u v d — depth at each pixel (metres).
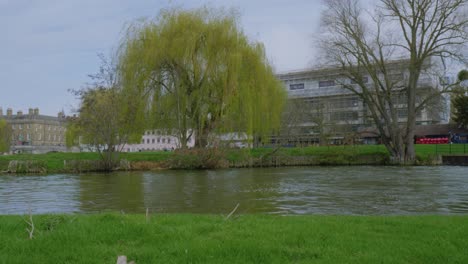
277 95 35.88
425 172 26.23
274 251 5.36
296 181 20.64
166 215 8.48
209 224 7.09
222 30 31.09
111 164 30.42
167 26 31.42
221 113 31.98
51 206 12.76
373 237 6.19
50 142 130.62
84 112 30.80
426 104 37.88
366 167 32.84
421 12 34.34
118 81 30.98
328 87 85.62
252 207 12.00
